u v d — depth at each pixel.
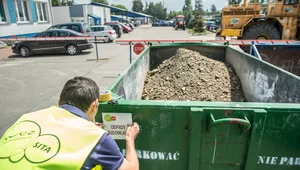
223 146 1.42
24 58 10.62
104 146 1.07
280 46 5.14
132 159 1.27
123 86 2.39
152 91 4.07
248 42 5.52
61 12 24.77
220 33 10.77
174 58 4.81
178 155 1.51
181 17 36.88
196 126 1.35
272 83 2.76
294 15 9.46
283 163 1.44
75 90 1.21
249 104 1.37
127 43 6.49
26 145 0.99
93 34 15.79
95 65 8.79
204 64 4.44
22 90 5.74
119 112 1.44
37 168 0.90
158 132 1.46
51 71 7.83
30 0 15.68
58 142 0.99
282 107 1.32
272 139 1.38
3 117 4.15
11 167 0.92
